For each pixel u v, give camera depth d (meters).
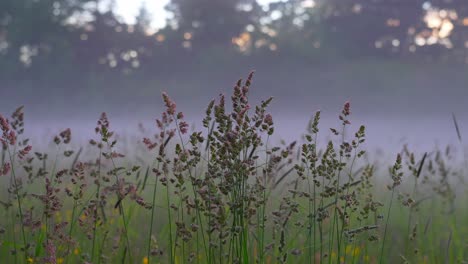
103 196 3.61
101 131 3.41
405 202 4.11
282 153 3.44
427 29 101.25
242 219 3.31
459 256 5.14
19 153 3.44
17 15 92.75
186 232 3.42
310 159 3.41
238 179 3.28
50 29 93.88
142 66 100.50
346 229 3.80
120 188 3.49
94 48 97.12
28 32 91.62
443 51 101.94
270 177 3.56
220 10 101.25
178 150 3.30
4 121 3.33
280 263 3.68
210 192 3.31
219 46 99.62
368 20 98.94
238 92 3.29
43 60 92.56
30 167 3.64
